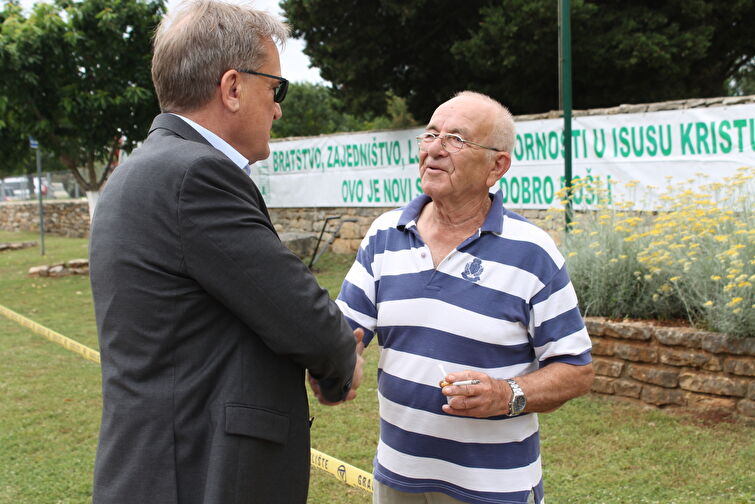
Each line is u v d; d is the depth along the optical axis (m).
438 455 1.69
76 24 10.14
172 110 1.45
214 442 1.30
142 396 1.29
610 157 7.08
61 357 5.76
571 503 2.87
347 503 3.04
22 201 23.19
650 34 9.04
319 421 4.05
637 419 3.72
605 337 4.09
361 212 10.39
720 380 3.60
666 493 2.88
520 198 7.96
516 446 1.66
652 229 4.59
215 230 1.28
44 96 10.61
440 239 1.75
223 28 1.41
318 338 1.35
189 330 1.31
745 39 11.00
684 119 6.49
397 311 1.73
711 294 3.84
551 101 10.98
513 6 8.82
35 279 10.73
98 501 1.30
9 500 3.15
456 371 1.66
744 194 5.15
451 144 1.69
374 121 28.08
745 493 2.82
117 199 1.33
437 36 10.95
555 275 1.66
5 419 4.23
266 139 1.54
